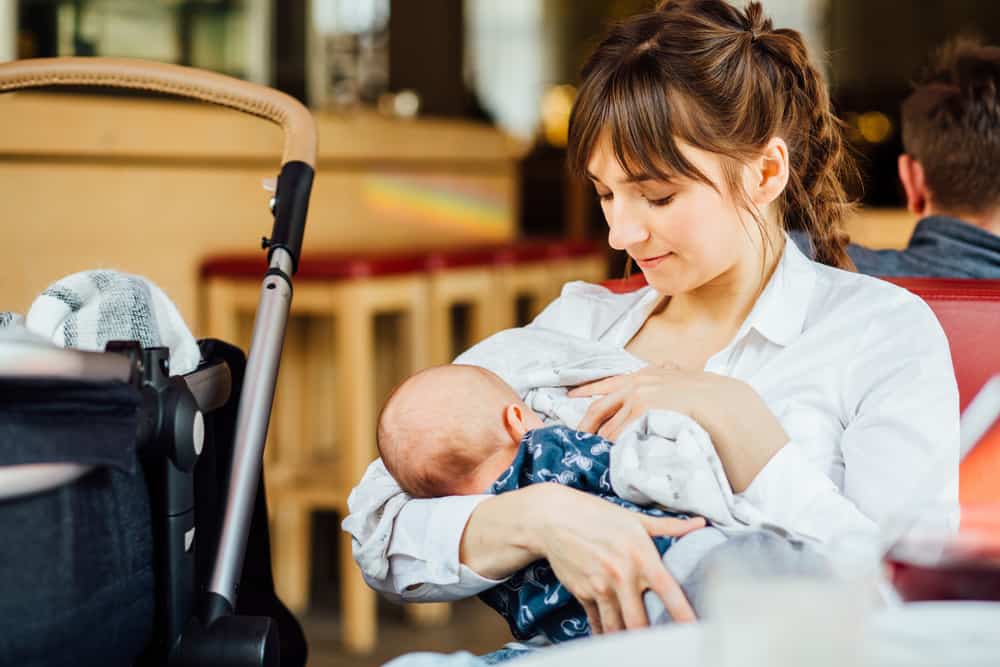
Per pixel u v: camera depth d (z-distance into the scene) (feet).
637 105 4.02
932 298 4.63
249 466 4.04
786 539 3.48
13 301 8.34
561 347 4.59
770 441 3.84
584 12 25.44
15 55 9.95
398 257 9.48
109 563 3.20
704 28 4.17
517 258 11.32
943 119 5.87
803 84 4.44
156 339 3.90
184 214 9.70
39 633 2.97
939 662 2.32
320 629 9.71
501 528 3.76
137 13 11.27
